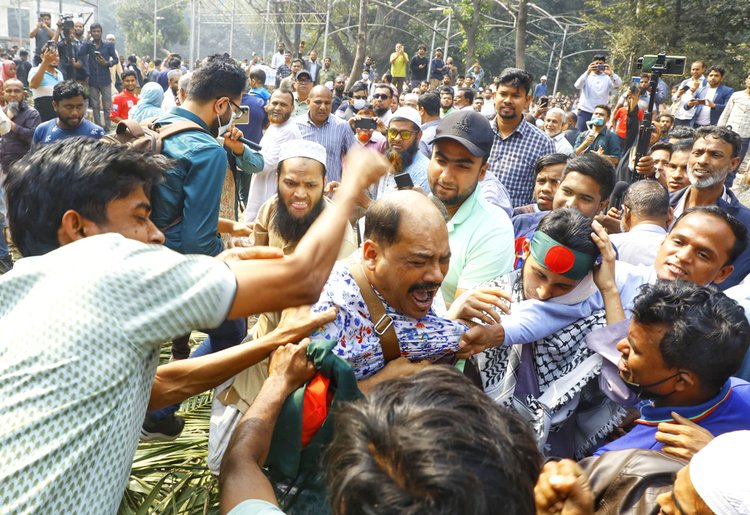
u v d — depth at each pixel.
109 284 1.31
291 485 1.66
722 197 4.46
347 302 1.88
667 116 9.57
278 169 3.18
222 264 1.42
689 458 1.83
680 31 24.45
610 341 2.29
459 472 0.92
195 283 1.36
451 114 2.84
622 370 2.10
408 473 0.94
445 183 2.79
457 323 2.03
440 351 2.00
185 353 3.36
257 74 11.37
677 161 4.87
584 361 2.38
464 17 37.59
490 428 1.00
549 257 2.32
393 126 4.89
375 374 1.92
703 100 12.73
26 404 1.24
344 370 1.59
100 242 1.39
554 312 2.37
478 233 2.79
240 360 1.78
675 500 1.48
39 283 1.35
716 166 4.21
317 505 1.60
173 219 3.14
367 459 1.00
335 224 1.56
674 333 1.91
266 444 1.54
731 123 11.25
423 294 1.90
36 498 1.21
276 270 1.45
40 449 1.22
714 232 2.69
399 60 26.11
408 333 1.93
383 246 1.84
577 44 48.00
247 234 3.36
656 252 3.39
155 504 2.47
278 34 46.78
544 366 2.42
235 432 1.55
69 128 5.57
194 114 3.32
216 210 3.20
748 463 1.33
